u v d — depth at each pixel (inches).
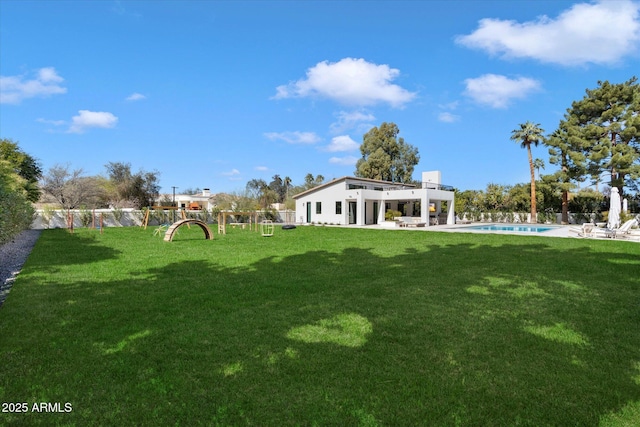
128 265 344.8
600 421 94.7
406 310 194.2
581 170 1243.2
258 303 208.1
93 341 148.8
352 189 1222.3
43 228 1010.1
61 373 120.0
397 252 448.1
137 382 113.8
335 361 129.5
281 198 2805.1
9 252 461.1
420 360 131.2
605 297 224.4
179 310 193.8
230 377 117.0
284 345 144.4
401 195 1173.1
